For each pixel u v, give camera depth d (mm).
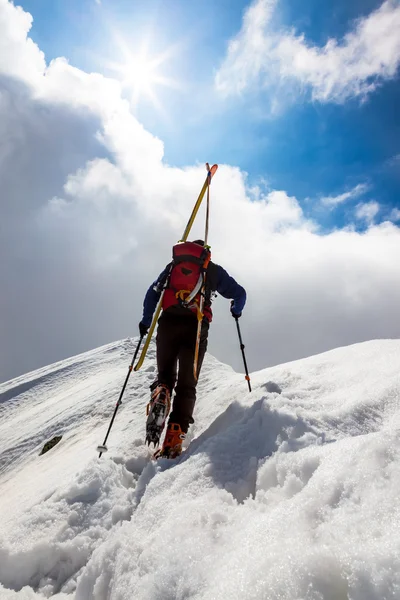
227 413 2811
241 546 1291
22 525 2160
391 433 1417
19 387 9664
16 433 6355
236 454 2084
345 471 1356
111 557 1627
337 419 2238
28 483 3594
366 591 896
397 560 915
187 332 3113
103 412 4750
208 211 3748
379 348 3205
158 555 1437
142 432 3301
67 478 2729
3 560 1948
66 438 4672
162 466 2350
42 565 1939
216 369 4711
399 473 1231
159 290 3350
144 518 1800
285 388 2984
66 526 2088
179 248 3270
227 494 1756
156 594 1274
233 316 3486
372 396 2439
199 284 3133
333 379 2943
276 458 1798
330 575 983
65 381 8719
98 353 9812
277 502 1562
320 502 1289
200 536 1458
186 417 2812
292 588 995
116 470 2576
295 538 1176
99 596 1536
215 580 1175
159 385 2887
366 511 1151
